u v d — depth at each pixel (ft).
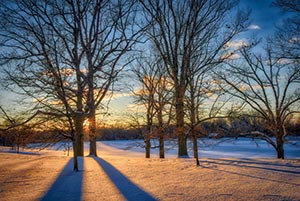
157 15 62.34
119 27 48.78
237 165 32.01
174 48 64.13
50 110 45.73
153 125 76.43
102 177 25.71
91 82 40.63
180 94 56.90
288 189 18.81
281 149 66.90
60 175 27.17
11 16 39.40
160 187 20.53
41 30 34.86
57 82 34.14
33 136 52.80
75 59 39.93
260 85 68.23
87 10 43.65
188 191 18.90
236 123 67.36
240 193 17.94
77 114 34.32
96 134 65.98
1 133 42.32
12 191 19.88
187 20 62.80
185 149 62.54
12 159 43.57
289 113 66.44
